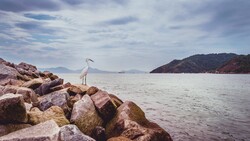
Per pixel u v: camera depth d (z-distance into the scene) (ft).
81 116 33.55
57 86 51.93
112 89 194.59
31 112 28.07
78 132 23.72
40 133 18.86
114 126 34.50
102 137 32.71
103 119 36.58
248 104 109.40
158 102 113.70
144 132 32.07
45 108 36.68
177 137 51.13
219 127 61.41
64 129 23.59
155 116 75.05
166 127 60.18
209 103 112.57
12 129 22.17
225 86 260.01
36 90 53.01
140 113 38.04
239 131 57.57
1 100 22.20
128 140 27.76
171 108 94.02
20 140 17.85
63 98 37.81
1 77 61.62
